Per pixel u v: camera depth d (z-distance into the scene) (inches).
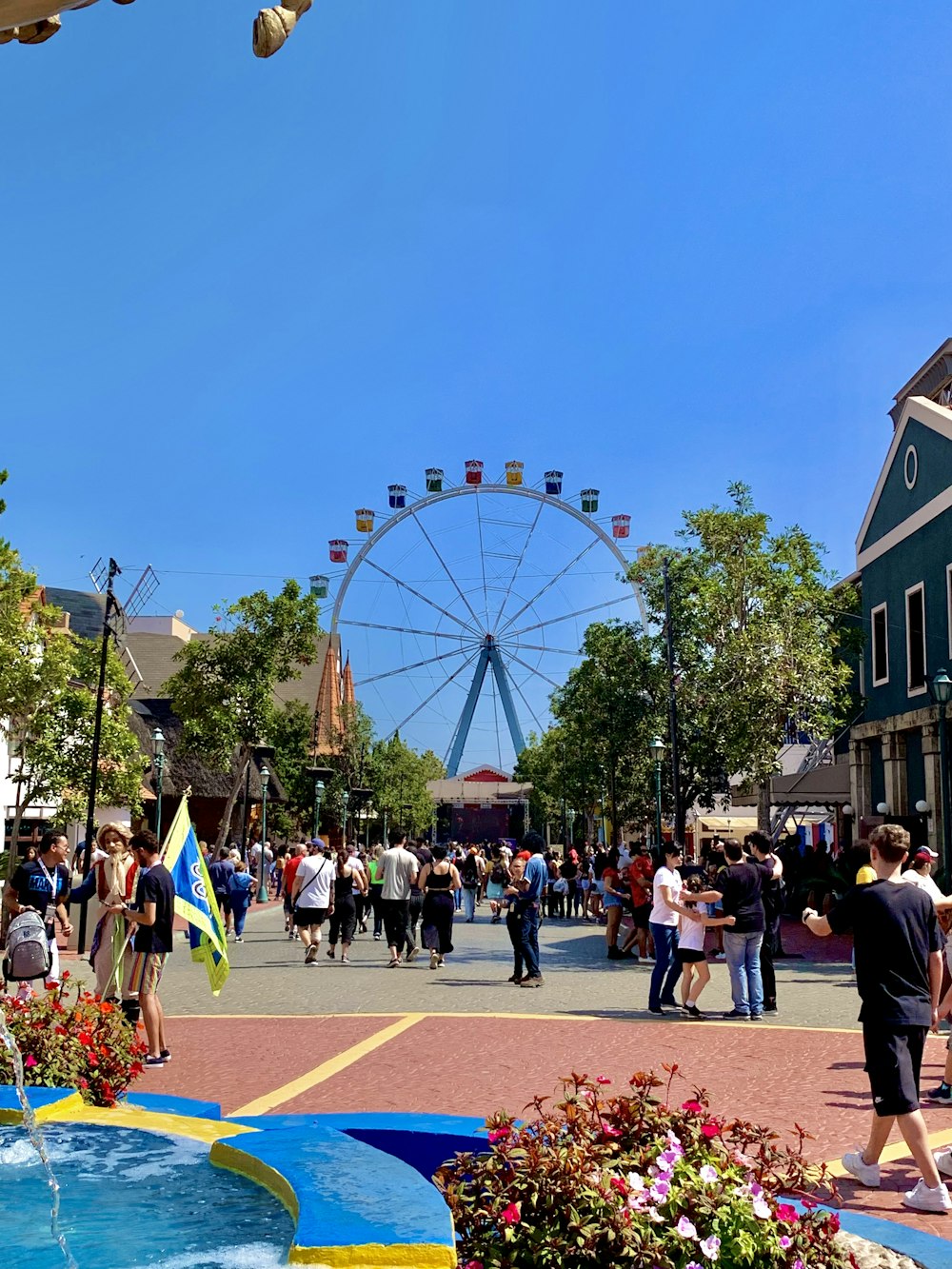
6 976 461.4
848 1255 173.2
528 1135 179.2
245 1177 202.2
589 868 1571.1
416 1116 251.6
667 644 1337.4
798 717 1104.2
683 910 567.8
